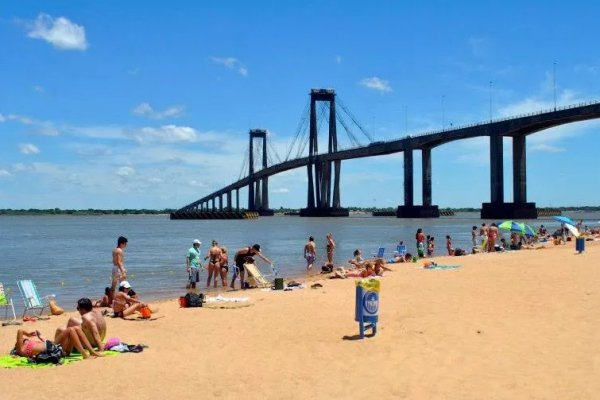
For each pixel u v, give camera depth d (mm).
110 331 13000
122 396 8523
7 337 12945
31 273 32438
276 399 8258
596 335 10953
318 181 172750
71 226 142875
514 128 117625
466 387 8398
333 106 169375
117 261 17109
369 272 22328
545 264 22266
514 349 10250
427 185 145750
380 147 149500
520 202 123938
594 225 88250
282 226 111125
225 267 23219
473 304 14570
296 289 19516
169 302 17547
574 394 7941
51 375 9562
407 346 10797
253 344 11547
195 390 8742
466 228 89438
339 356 10383
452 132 131125
